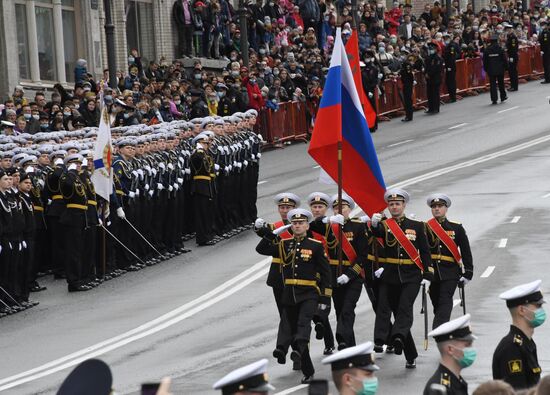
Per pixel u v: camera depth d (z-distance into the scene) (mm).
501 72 120125
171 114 84438
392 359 41781
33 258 54531
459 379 25609
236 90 93875
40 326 49500
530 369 27984
